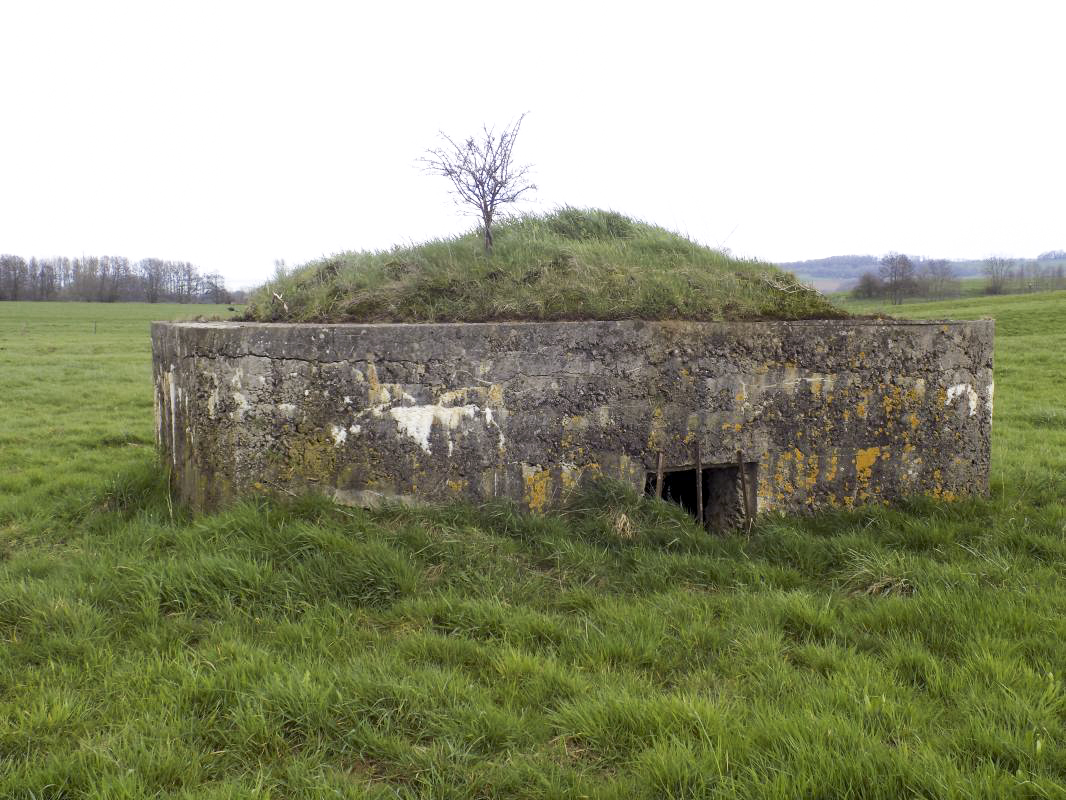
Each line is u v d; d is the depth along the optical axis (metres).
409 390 5.07
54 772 2.66
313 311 5.89
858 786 2.58
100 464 7.94
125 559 4.43
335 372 4.99
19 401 12.56
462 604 4.07
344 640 3.73
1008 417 11.15
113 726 3.00
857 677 3.41
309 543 4.49
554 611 4.25
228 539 4.57
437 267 6.37
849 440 5.80
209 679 3.24
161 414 6.37
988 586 4.47
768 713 3.07
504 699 3.25
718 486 5.94
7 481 7.09
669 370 5.46
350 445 5.02
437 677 3.33
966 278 89.19
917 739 2.88
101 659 3.51
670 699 3.14
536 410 5.25
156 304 67.56
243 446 4.94
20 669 3.46
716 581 4.71
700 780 2.62
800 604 4.19
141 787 2.58
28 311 50.59
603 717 3.05
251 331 4.92
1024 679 3.35
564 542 4.88
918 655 3.60
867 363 5.82
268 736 2.92
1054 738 2.91
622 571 4.79
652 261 6.88
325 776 2.71
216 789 2.61
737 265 7.13
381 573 4.30
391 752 2.86
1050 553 5.00
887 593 4.45
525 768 2.75
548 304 5.84
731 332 5.56
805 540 5.15
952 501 5.94
